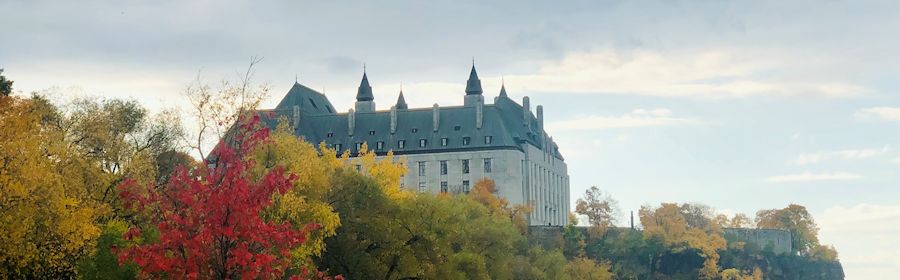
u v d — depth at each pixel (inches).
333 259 3828.7
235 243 2026.3
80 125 3782.0
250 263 2006.6
